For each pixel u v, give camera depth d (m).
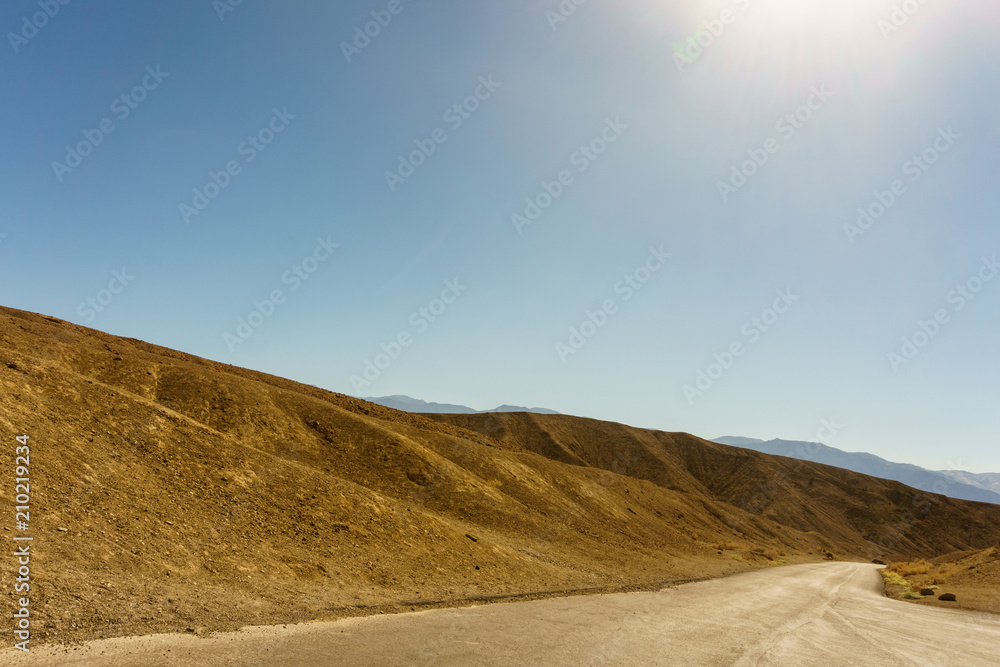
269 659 7.39
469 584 16.59
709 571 33.69
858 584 32.56
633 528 43.19
